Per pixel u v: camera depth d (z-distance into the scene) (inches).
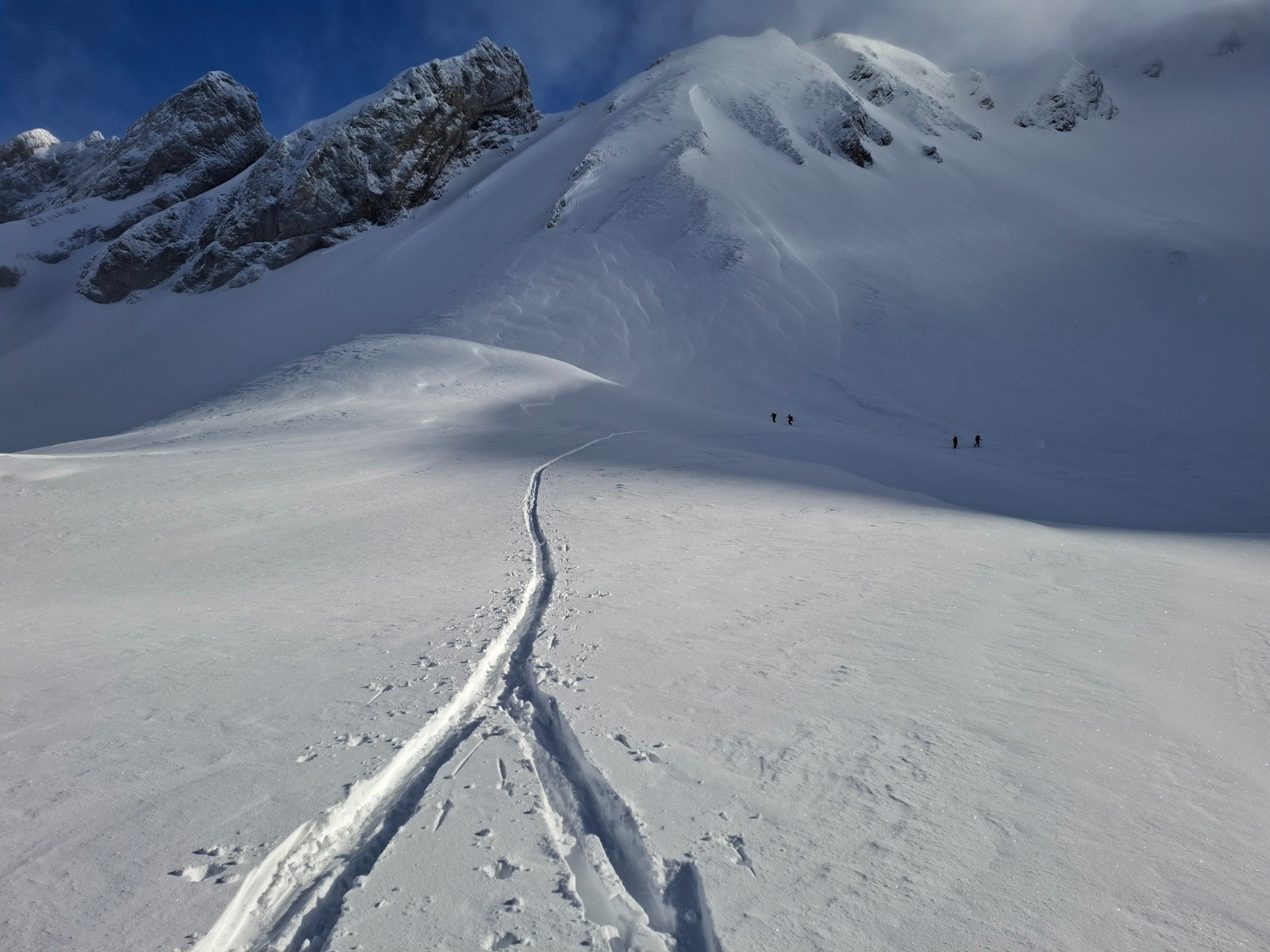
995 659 209.5
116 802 120.4
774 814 120.7
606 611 250.7
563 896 98.7
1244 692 193.2
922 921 95.3
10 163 6358.3
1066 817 124.7
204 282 4298.7
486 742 147.8
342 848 112.8
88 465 639.8
